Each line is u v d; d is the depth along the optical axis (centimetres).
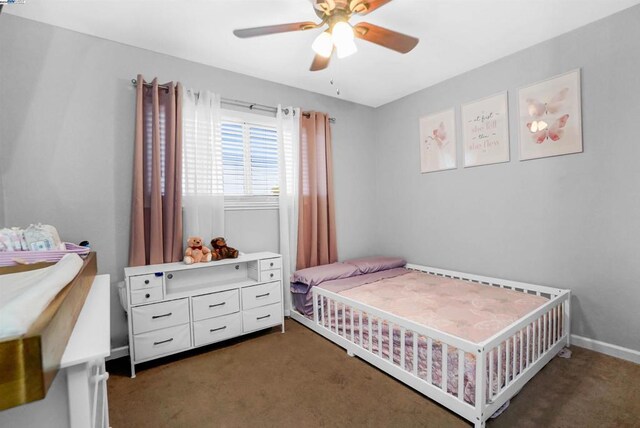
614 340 214
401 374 187
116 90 231
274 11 197
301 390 186
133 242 229
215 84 275
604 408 162
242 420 162
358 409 168
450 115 307
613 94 209
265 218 307
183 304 223
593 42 215
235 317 247
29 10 192
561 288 238
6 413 67
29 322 52
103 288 127
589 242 223
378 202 394
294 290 296
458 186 304
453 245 311
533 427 150
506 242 270
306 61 265
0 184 193
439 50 251
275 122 310
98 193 225
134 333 205
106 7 190
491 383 151
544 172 244
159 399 180
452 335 161
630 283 206
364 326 220
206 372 208
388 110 376
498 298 227
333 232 344
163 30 217
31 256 121
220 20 206
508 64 261
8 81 196
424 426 154
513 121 260
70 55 214
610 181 212
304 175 327
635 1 194
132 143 237
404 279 291
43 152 206
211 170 265
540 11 201
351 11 153
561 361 208
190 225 255
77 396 69
